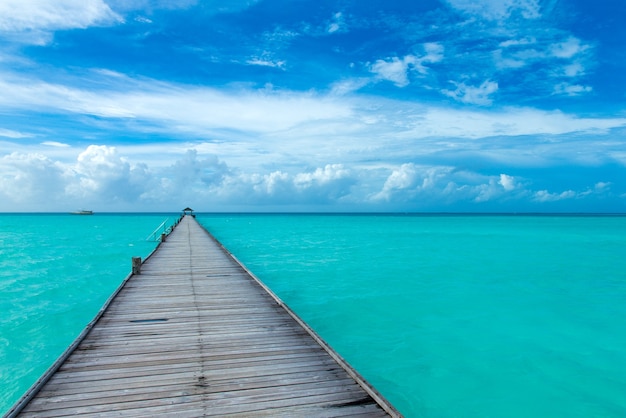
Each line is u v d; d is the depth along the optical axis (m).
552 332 10.07
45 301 13.00
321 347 6.01
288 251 26.67
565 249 28.70
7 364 8.09
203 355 5.63
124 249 27.45
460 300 13.20
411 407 6.59
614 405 6.66
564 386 7.27
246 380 4.84
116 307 8.24
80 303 12.76
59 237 37.97
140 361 5.38
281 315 7.75
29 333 9.89
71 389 4.52
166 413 4.04
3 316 11.25
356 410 4.19
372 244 32.03
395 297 13.54
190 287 10.25
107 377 4.85
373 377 7.61
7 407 6.48
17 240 34.47
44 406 4.12
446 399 6.84
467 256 24.38
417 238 38.53
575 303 12.95
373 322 10.79
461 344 9.23
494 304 12.70
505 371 7.87
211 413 4.06
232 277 11.64
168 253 17.08
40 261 21.75
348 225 67.81
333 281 16.27
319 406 4.25
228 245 30.84
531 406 6.64
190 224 41.31
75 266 20.16
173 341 6.21
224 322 7.27
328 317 11.21
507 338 9.62
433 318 11.17
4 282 16.00
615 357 8.52
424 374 7.73
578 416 6.34
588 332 10.09
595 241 35.47
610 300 13.35
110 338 6.32
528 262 21.86
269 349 5.91
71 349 5.62
